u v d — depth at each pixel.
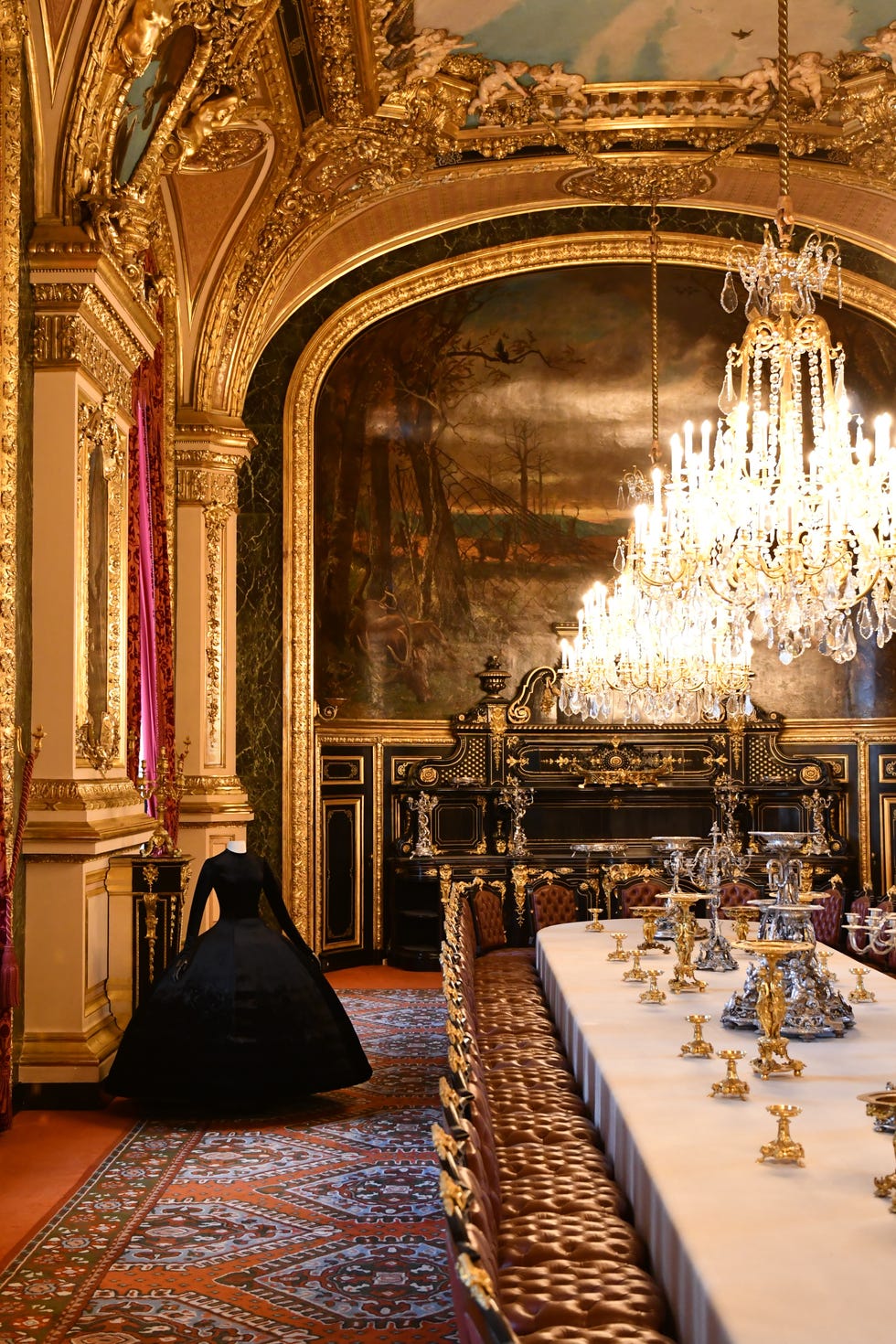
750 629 8.73
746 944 4.84
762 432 7.65
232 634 12.70
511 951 11.13
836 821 15.19
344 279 13.91
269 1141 7.02
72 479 7.91
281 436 13.73
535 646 15.51
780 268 7.50
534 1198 4.25
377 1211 5.80
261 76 10.17
